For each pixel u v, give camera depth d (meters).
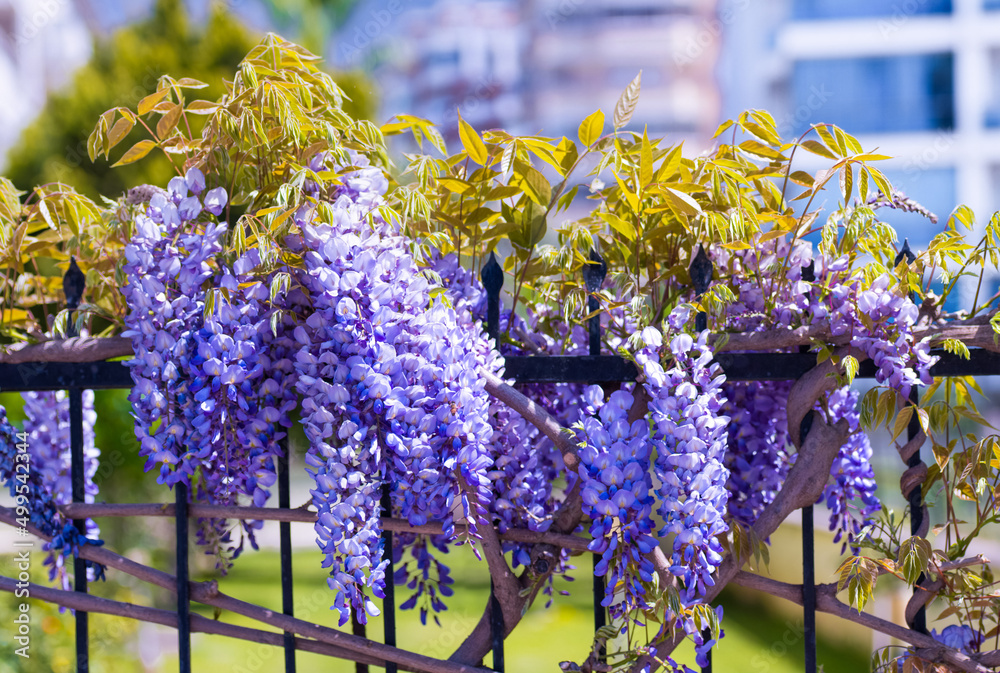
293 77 1.70
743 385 1.88
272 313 1.55
